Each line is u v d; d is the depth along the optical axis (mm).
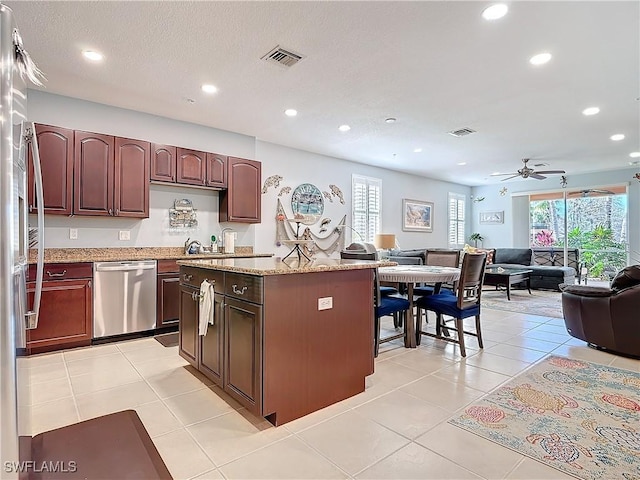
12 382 1097
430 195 8695
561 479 1573
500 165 7230
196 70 3199
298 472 1636
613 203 7945
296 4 2293
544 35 2637
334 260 2980
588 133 5055
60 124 3740
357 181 7000
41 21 2465
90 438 1699
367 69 3184
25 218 1392
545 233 8906
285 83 3469
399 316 4352
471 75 3289
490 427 2008
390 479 1585
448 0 2252
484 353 3344
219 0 2254
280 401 2049
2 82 1069
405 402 2328
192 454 1772
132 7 2320
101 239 4027
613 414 2148
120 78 3355
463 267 3230
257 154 5512
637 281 3111
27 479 1284
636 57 2957
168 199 4535
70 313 3408
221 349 2389
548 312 5207
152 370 2893
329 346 2289
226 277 2324
